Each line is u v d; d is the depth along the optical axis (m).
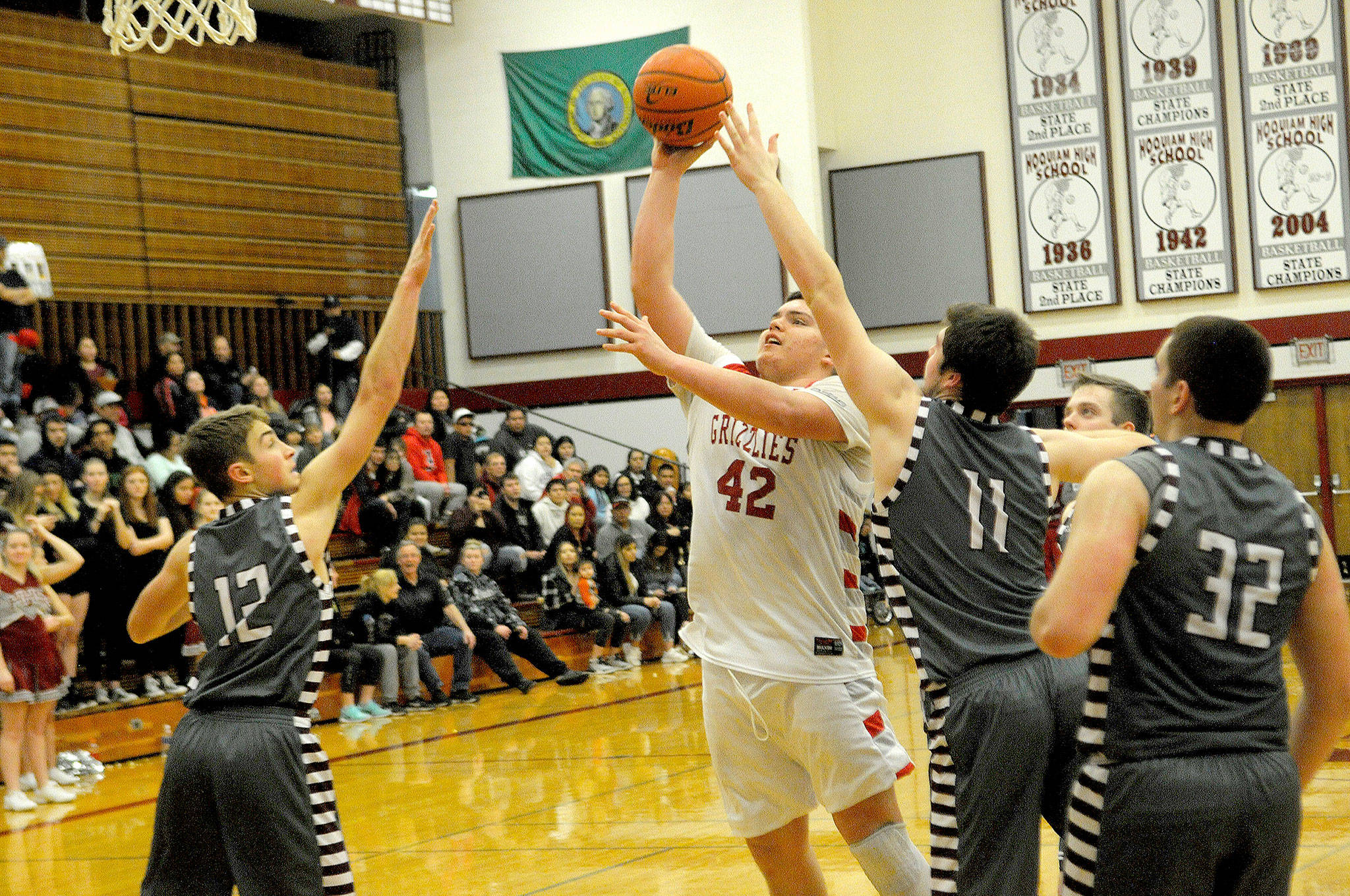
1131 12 18.56
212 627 3.29
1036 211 18.97
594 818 6.49
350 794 7.57
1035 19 18.92
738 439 3.78
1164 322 18.56
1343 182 17.92
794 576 3.67
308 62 18.11
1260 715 2.46
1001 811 3.04
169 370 13.70
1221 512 2.51
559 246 18.84
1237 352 2.54
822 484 3.69
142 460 12.92
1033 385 19.02
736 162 3.61
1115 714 2.49
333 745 9.54
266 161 17.55
